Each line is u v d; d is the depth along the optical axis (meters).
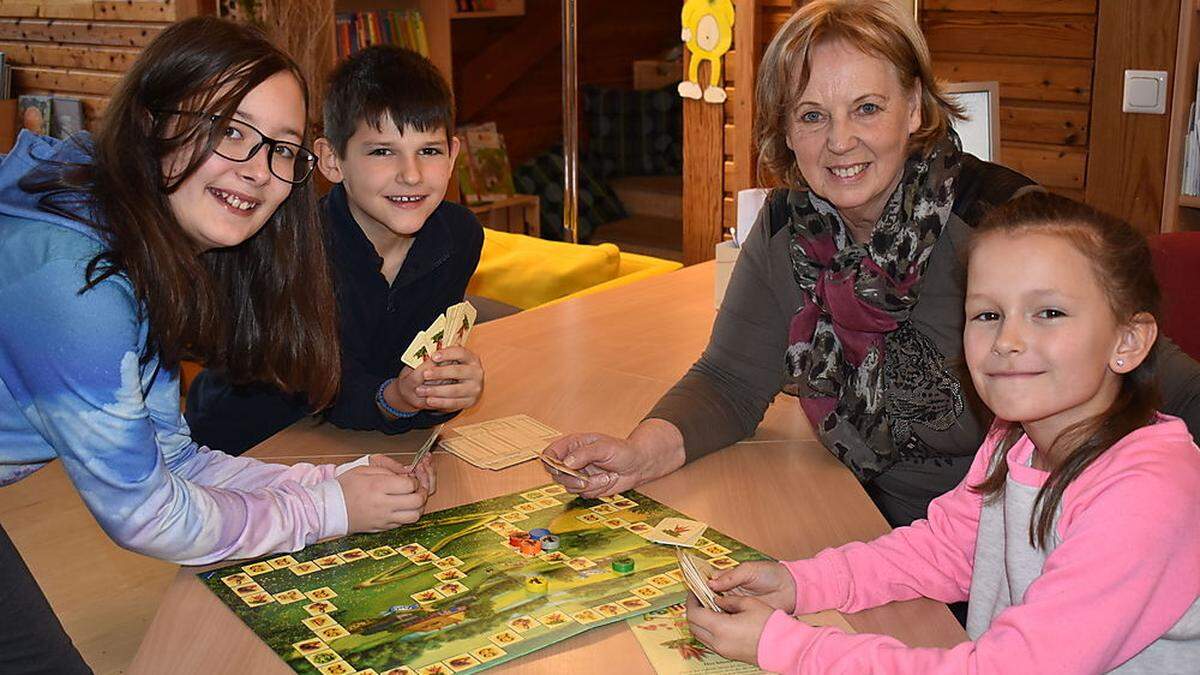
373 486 1.50
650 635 1.24
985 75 3.67
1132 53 3.33
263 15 4.09
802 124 1.65
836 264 1.71
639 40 7.50
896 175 1.66
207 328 1.42
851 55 1.57
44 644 1.31
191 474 1.58
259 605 1.30
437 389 1.80
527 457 1.76
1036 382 1.17
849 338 1.72
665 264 3.75
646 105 6.96
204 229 1.39
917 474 1.77
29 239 1.25
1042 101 3.57
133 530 1.32
